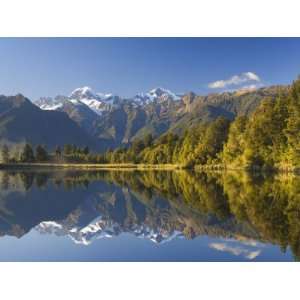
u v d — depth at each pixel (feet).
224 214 124.16
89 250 89.71
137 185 252.42
